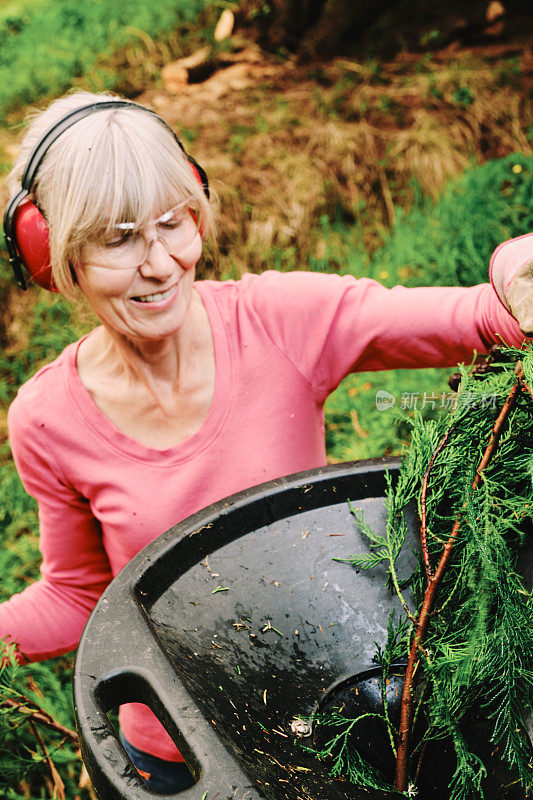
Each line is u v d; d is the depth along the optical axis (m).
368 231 3.60
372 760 0.87
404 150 3.77
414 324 1.16
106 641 0.79
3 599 2.36
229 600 0.91
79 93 1.10
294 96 4.15
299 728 0.82
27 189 1.06
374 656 0.90
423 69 4.24
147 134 0.99
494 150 3.87
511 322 1.05
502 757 0.76
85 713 0.72
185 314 1.09
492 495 0.88
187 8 4.92
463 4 4.46
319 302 1.21
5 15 5.78
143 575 0.87
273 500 0.96
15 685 1.38
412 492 0.92
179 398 1.19
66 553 1.30
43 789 1.75
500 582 0.80
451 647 0.86
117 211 0.97
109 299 1.05
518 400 0.88
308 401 1.25
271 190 3.62
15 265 1.14
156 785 1.42
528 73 4.11
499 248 1.01
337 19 4.43
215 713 0.76
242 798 0.65
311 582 0.94
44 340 3.33
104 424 1.19
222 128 3.94
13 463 2.92
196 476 1.20
